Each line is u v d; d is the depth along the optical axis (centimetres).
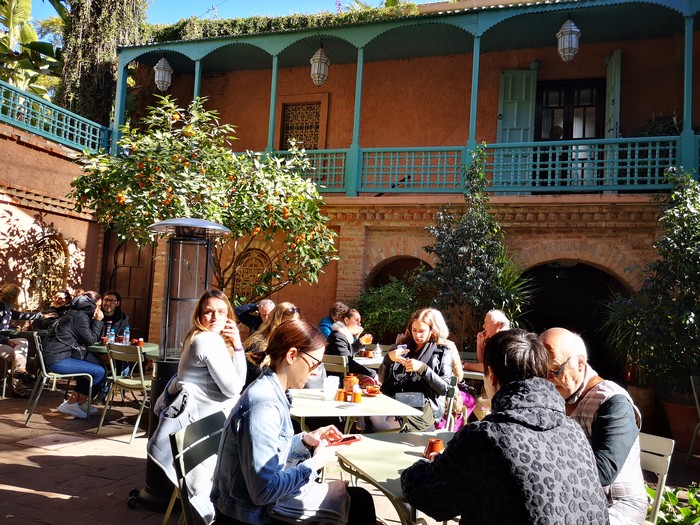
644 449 363
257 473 261
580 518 210
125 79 1260
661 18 1057
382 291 1014
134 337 1253
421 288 1047
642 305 786
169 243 514
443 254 913
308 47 1241
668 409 776
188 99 1420
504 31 1133
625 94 1148
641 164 1072
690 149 907
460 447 222
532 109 1172
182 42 1212
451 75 1253
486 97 1223
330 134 1318
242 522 271
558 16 1055
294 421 533
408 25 1075
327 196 1157
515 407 225
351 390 480
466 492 219
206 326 436
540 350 243
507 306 895
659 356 753
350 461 322
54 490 493
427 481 231
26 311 1108
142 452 624
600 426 291
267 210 892
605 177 953
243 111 1388
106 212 864
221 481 278
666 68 1133
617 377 1120
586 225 961
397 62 1291
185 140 879
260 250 1165
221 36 1179
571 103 1200
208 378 423
